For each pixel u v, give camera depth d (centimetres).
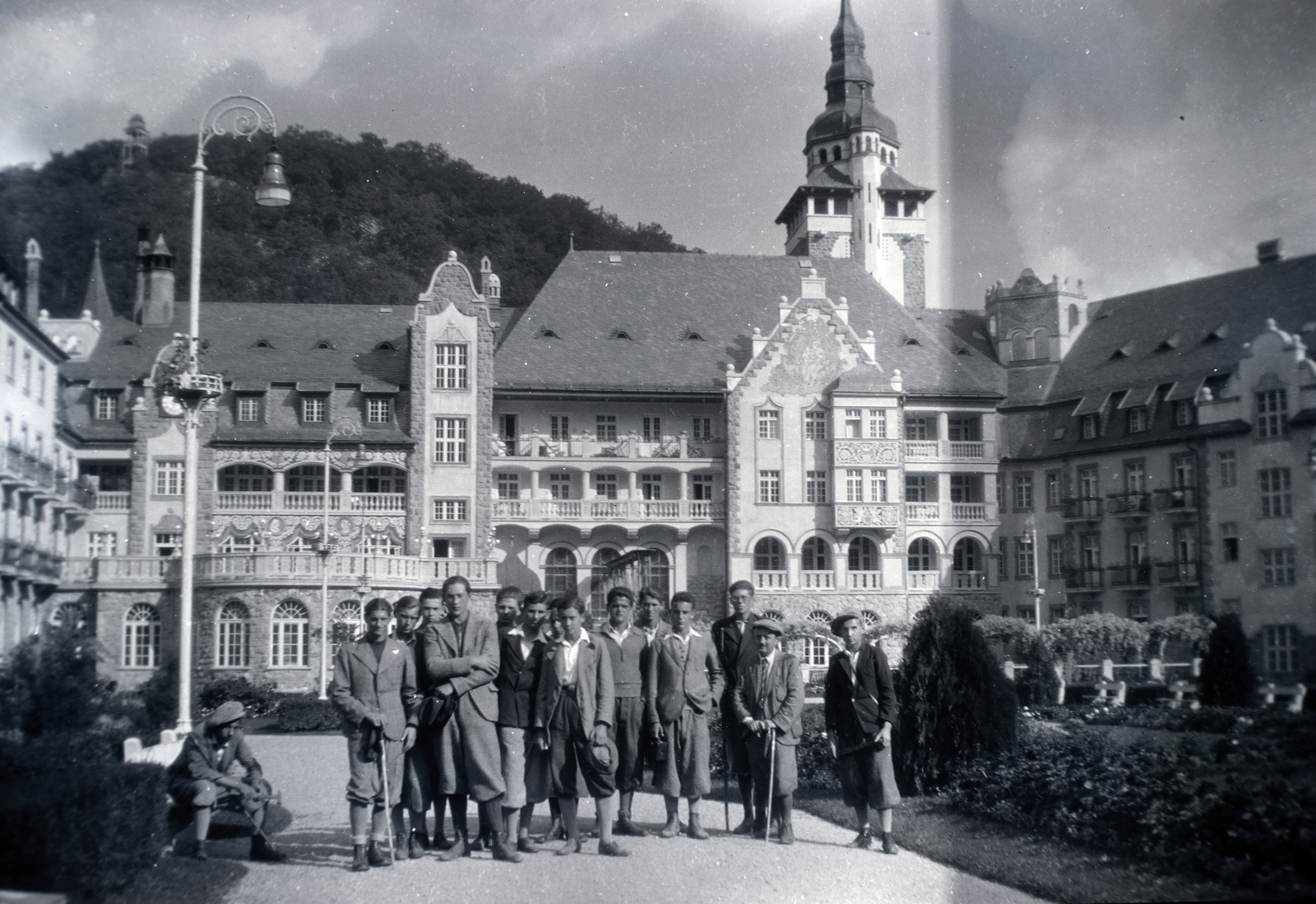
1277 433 3219
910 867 1392
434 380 7131
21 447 5925
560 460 7269
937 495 7594
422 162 10838
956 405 7631
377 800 1406
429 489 7062
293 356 7406
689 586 7350
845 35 11300
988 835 1527
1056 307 7794
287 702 4494
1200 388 5559
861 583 7275
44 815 1116
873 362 7481
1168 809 1320
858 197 11025
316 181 10506
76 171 9331
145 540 6838
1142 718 2530
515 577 7188
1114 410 7056
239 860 1454
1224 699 2030
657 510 7288
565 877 1341
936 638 1848
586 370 7469
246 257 10325
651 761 1611
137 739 2039
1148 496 6625
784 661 1588
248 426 7081
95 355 7400
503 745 1508
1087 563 7119
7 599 5481
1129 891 1187
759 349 7444
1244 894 1143
